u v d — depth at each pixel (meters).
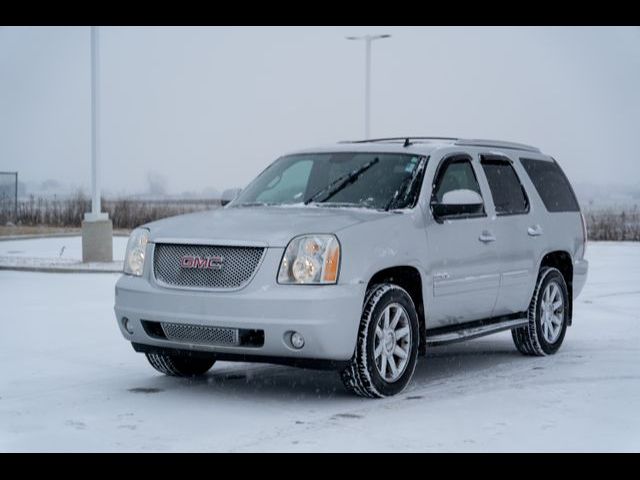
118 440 6.07
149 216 43.22
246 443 6.01
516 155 9.81
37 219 41.44
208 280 7.22
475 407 7.11
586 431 6.34
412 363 7.68
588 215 40.00
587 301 14.41
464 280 8.33
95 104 20.81
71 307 13.14
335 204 8.14
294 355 7.02
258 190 8.79
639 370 8.76
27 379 8.12
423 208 7.99
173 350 7.50
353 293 7.09
